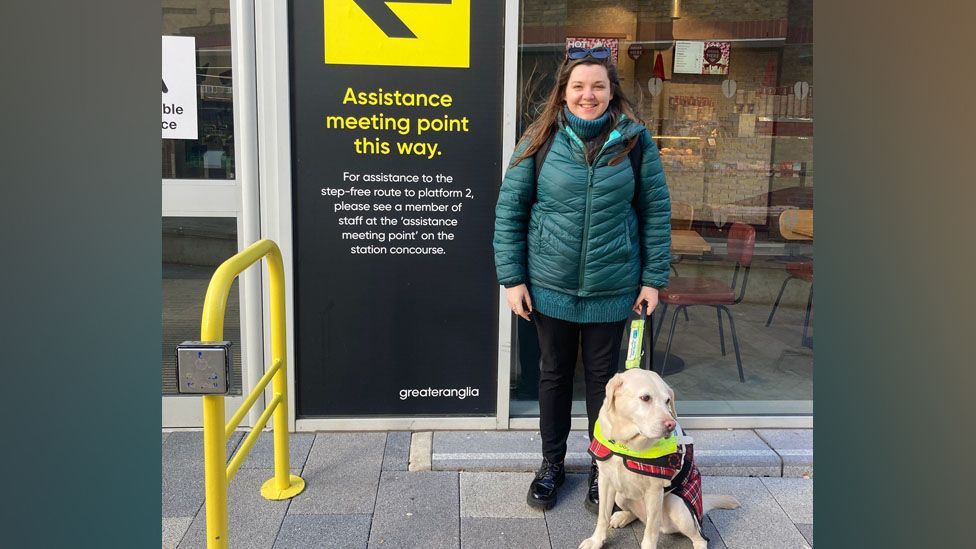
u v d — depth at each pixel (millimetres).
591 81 2611
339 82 3303
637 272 2809
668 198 2793
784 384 4137
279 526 2820
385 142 3357
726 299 4250
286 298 3430
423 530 2811
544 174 2686
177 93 3346
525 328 3773
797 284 4312
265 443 3451
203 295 3604
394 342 3514
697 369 4273
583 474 3266
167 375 3654
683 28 3998
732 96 4109
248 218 3430
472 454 3314
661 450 2443
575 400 3971
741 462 3314
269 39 3258
